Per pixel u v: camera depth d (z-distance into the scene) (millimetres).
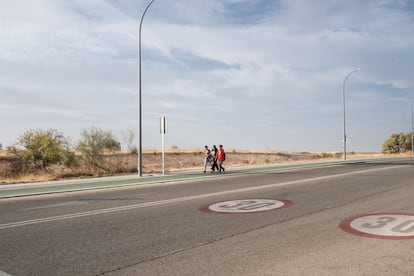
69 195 13602
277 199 11430
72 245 6371
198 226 7719
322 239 6574
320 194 12484
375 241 6391
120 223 8109
